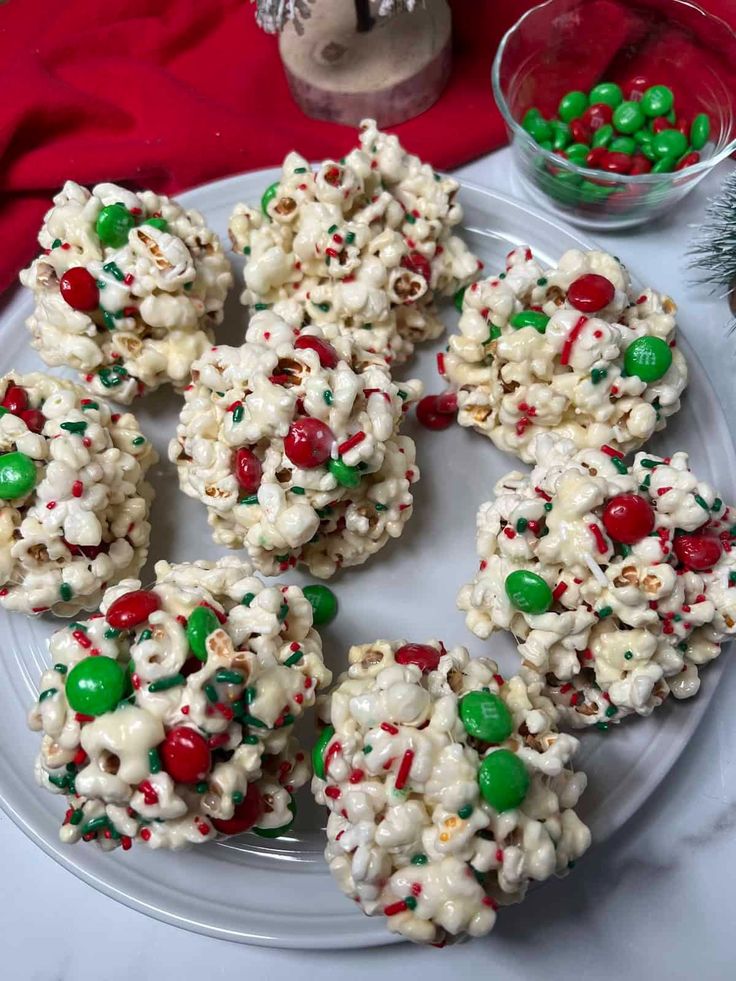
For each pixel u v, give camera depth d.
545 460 0.25
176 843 0.21
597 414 0.26
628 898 0.26
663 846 0.26
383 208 0.28
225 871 0.25
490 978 0.25
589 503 0.23
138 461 0.28
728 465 0.28
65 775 0.22
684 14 0.32
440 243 0.30
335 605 0.27
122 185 0.34
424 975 0.25
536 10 0.32
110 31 0.35
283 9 0.30
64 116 0.33
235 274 0.31
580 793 0.23
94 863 0.24
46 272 0.27
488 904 0.21
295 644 0.23
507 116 0.31
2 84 0.33
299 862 0.25
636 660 0.23
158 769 0.20
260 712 0.21
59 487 0.25
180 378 0.28
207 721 0.20
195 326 0.28
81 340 0.27
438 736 0.21
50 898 0.26
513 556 0.24
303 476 0.24
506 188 0.34
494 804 0.21
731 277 0.29
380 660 0.24
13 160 0.33
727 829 0.26
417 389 0.27
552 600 0.24
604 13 0.32
